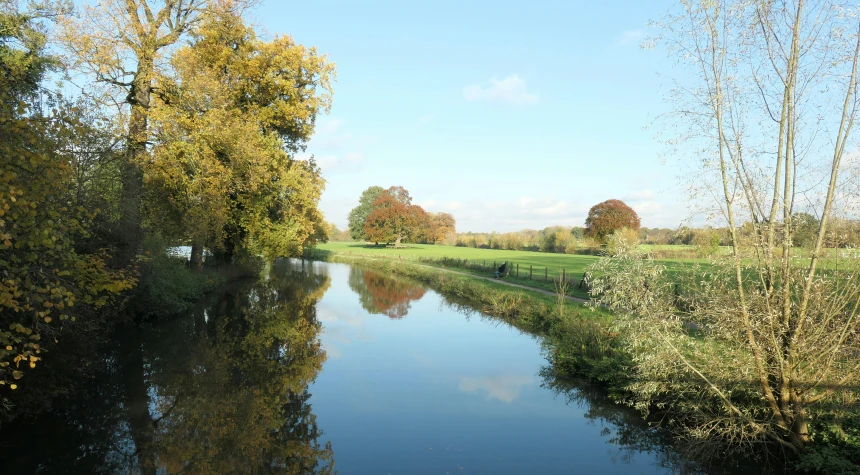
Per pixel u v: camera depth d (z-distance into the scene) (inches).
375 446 320.2
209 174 827.4
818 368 265.4
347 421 364.2
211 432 343.3
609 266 348.5
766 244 268.1
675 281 314.0
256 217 1030.4
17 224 230.4
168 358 537.3
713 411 307.3
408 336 671.8
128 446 319.3
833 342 262.1
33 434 333.7
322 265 2225.6
